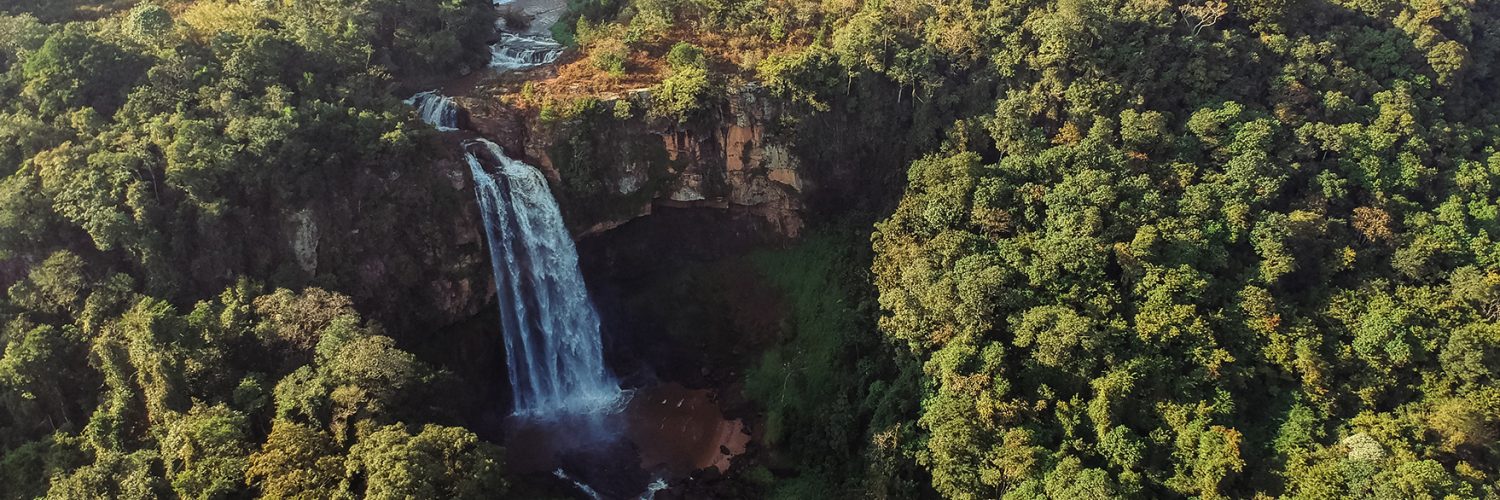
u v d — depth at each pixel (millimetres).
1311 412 39781
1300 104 50531
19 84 46219
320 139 45625
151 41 48188
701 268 59375
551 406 56125
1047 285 43531
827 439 48406
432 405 42125
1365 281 44094
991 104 52438
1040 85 51281
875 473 43062
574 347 57531
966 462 39688
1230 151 47688
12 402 38750
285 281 44656
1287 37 53750
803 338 54719
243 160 43156
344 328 40281
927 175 49719
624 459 51094
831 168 57438
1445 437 37750
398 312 48812
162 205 42719
